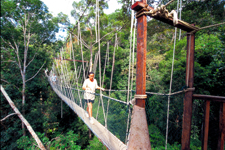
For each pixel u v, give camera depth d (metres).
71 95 4.87
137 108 0.97
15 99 9.27
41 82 11.59
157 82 6.31
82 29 9.73
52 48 12.37
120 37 10.00
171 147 3.61
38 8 9.74
